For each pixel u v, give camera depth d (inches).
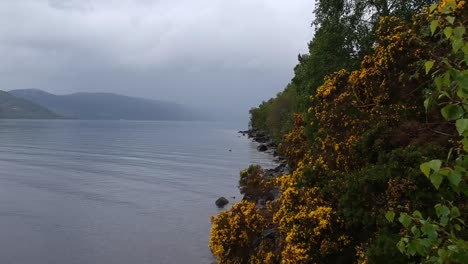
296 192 465.4
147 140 4276.6
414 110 465.4
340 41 888.3
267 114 3774.6
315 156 618.5
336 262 389.4
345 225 391.5
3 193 1263.5
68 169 1865.2
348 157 499.2
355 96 570.9
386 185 360.5
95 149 3011.8
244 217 565.6
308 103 910.4
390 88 523.2
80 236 818.2
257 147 3110.2
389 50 529.7
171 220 942.4
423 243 135.4
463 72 114.3
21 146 3090.6
